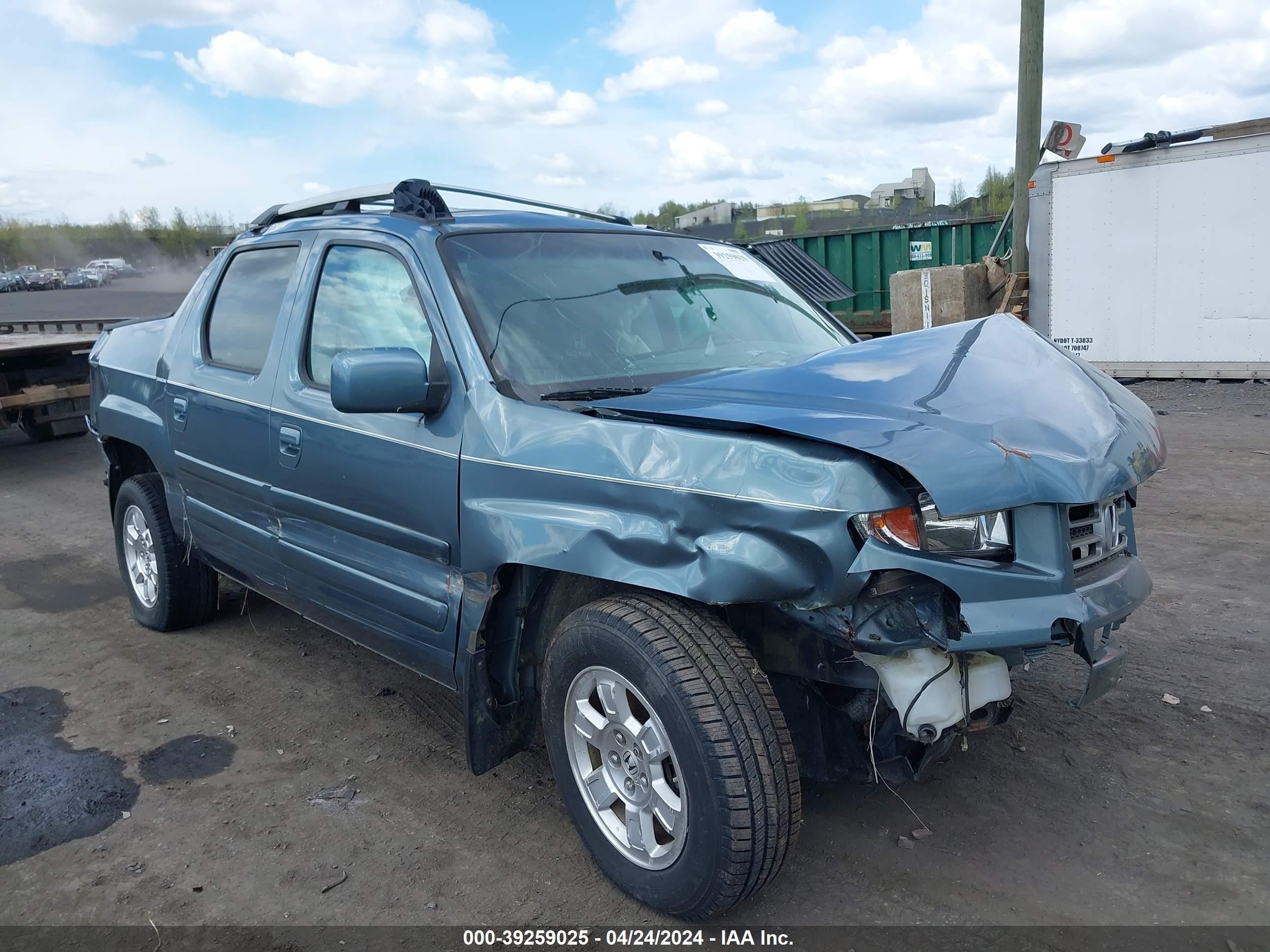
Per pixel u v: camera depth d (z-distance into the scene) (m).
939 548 2.35
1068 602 2.39
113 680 4.48
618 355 3.24
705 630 2.49
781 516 2.31
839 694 2.74
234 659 4.69
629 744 2.64
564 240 3.62
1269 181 11.14
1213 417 10.00
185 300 4.73
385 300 3.41
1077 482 2.41
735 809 2.35
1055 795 3.21
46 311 33.97
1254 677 4.00
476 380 2.99
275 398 3.72
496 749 3.02
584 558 2.61
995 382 2.74
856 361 2.90
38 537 7.32
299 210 4.12
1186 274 11.88
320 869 2.95
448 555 3.01
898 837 3.01
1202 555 5.58
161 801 3.38
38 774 3.59
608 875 2.78
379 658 4.66
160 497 4.82
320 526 3.58
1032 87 13.09
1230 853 2.85
